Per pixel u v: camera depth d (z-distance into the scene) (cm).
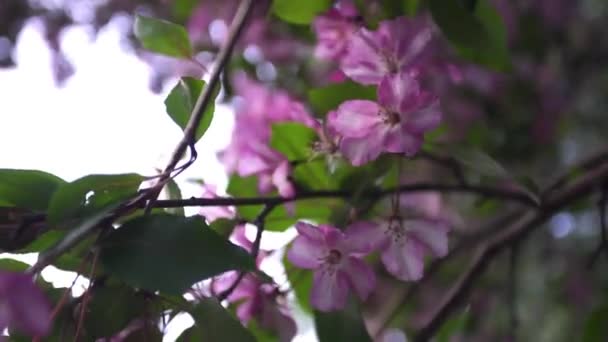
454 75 88
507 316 116
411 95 75
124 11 116
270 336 79
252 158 84
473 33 83
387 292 109
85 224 67
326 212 83
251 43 102
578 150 148
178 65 106
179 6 104
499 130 119
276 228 81
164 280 67
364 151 76
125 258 67
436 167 105
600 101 146
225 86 102
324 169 82
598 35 142
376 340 94
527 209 102
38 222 70
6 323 63
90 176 69
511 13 122
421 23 78
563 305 132
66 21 116
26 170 71
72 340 70
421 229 76
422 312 111
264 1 98
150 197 70
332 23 85
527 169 122
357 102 76
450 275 112
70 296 70
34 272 65
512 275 97
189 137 72
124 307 70
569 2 137
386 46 78
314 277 76
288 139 83
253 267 67
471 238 105
